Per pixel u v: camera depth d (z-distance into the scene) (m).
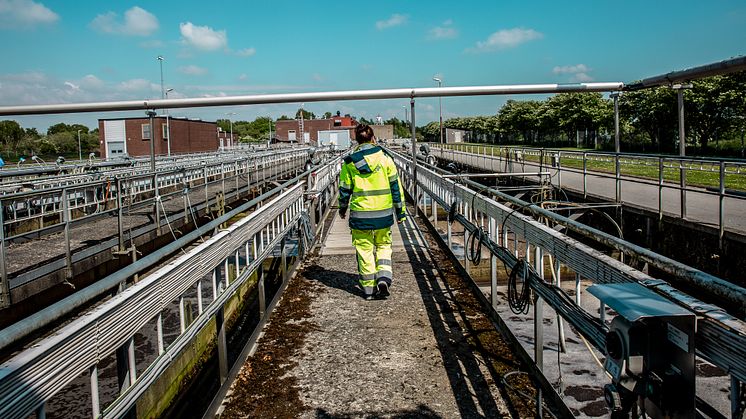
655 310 1.94
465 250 6.95
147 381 2.71
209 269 3.84
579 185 18.53
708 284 1.91
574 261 3.19
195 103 9.66
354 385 4.21
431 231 10.75
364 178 6.32
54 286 8.34
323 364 4.62
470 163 31.41
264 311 5.61
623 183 19.20
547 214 3.78
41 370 1.88
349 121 95.62
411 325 5.48
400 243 9.63
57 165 18.19
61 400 6.04
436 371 4.41
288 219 7.55
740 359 1.72
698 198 14.55
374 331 5.35
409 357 4.70
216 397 3.91
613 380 2.22
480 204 6.11
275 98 9.71
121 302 2.46
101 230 11.90
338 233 11.05
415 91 9.78
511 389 4.04
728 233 9.12
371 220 6.30
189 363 5.78
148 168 20.17
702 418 2.00
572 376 4.17
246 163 23.80
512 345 4.84
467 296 6.39
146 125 48.19
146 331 7.73
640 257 2.44
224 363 4.11
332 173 15.72
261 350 4.96
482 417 3.68
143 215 13.97
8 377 1.71
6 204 11.60
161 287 2.95
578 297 3.23
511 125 81.25
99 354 2.27
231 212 4.53
